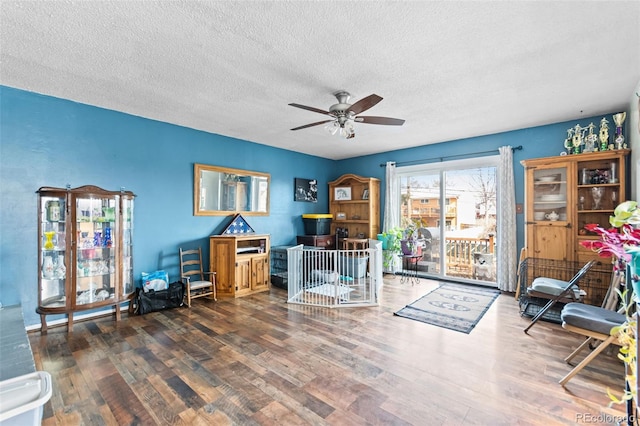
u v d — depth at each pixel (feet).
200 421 6.01
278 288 16.58
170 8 6.07
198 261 14.90
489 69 8.72
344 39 7.21
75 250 10.38
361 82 9.54
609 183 11.89
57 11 6.14
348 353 8.80
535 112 12.44
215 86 9.89
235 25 6.66
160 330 10.53
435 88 10.01
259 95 10.63
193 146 14.92
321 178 22.24
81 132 11.48
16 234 10.17
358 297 14.44
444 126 14.40
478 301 13.74
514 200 15.07
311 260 14.73
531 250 13.35
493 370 7.86
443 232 17.99
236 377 7.56
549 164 12.92
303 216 20.30
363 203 20.59
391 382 7.32
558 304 12.15
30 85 9.90
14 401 3.19
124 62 8.32
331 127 10.71
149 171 13.35
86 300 10.82
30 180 10.43
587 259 12.14
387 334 10.14
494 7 6.09
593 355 7.10
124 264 11.76
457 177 17.51
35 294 10.49
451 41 7.30
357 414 6.20
